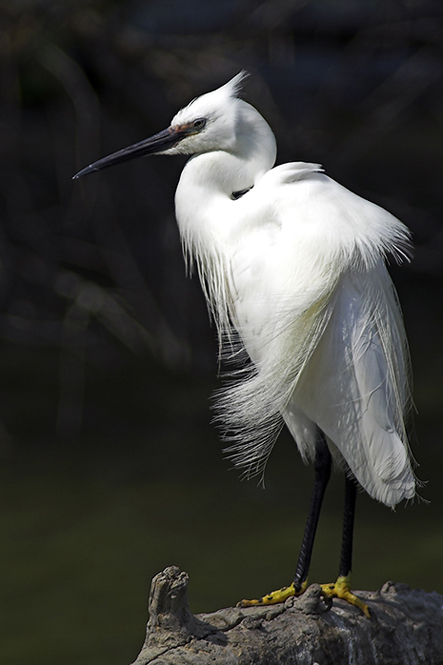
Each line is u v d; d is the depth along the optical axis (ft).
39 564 30.30
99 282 52.80
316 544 32.01
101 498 34.60
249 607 16.74
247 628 15.52
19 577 29.50
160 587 14.52
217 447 39.19
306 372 17.89
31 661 25.09
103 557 30.27
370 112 49.47
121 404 43.39
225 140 19.36
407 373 19.43
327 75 47.32
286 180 18.01
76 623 27.12
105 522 32.65
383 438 17.15
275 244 17.80
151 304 49.34
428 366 47.93
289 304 17.16
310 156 44.52
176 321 49.06
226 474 36.91
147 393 44.60
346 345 17.11
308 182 17.87
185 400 43.80
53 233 52.31
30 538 31.78
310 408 18.29
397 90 46.93
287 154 41.52
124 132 45.57
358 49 44.42
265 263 17.81
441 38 42.88
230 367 47.14
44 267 49.80
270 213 17.90
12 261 49.47
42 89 43.65
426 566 30.27
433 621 17.39
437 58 44.04
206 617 15.66
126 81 43.62
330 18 45.80
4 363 47.47
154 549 31.24
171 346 47.34
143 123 45.21
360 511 35.42
